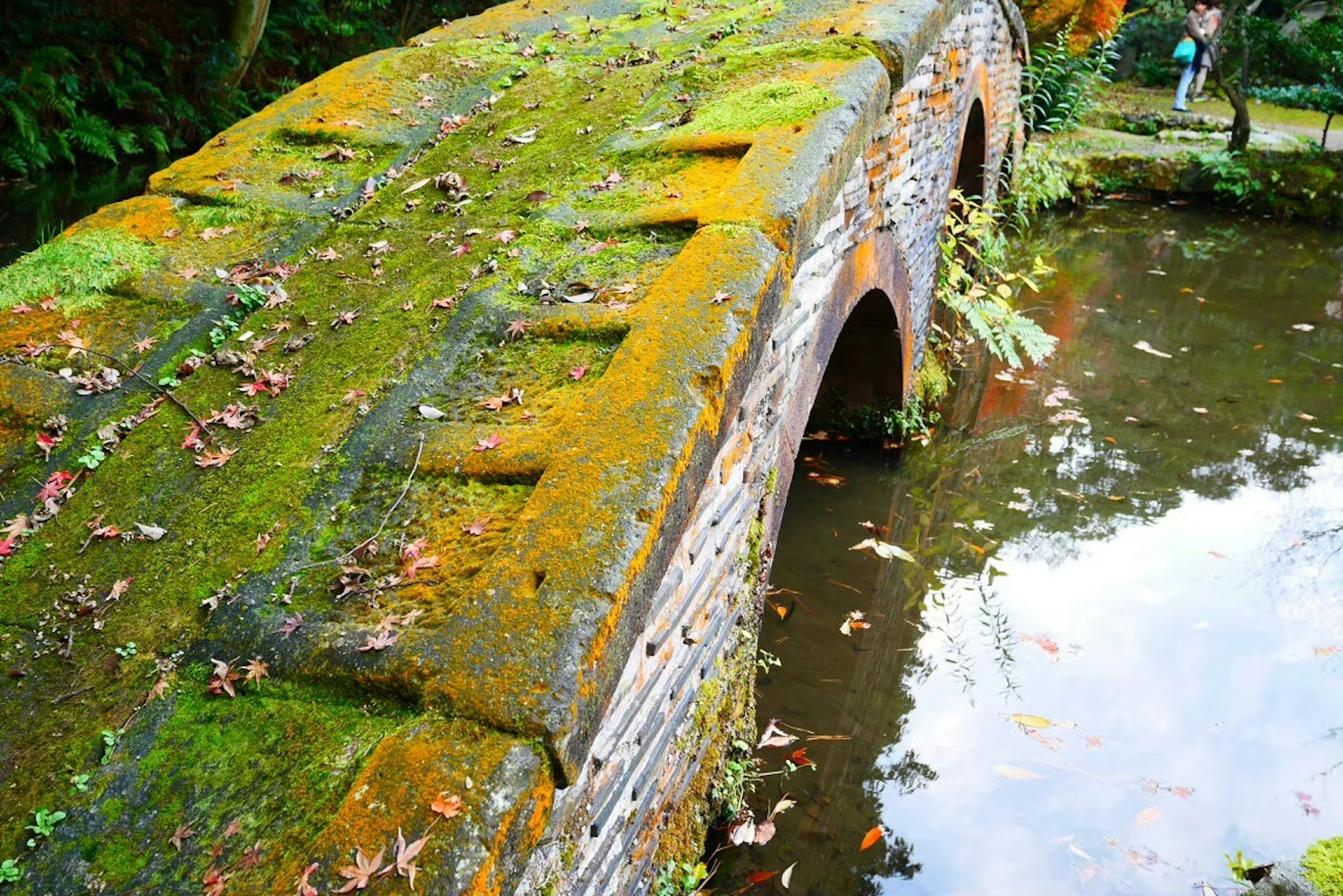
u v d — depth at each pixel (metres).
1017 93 10.41
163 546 2.08
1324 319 9.16
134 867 1.55
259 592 1.94
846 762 3.79
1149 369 7.92
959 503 5.88
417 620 1.80
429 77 4.04
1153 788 3.74
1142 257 10.93
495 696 1.62
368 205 3.19
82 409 2.41
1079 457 6.48
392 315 2.63
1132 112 14.54
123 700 1.80
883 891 3.21
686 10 4.71
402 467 2.16
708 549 2.74
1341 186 12.07
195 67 10.44
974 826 3.54
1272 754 3.93
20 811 1.65
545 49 4.30
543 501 1.94
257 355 2.56
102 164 9.31
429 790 1.51
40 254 2.90
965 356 7.94
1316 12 17.48
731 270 2.47
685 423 2.07
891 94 3.86
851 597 4.89
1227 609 4.90
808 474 6.11
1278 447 6.69
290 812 1.57
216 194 3.22
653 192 2.97
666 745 2.66
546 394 2.28
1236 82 15.64
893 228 4.79
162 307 2.73
